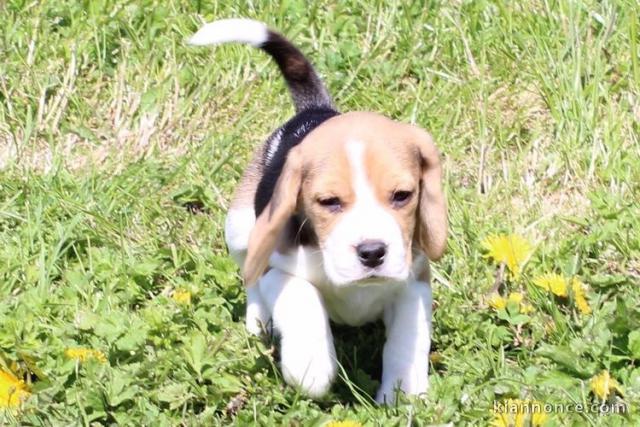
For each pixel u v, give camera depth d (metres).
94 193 10.04
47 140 11.04
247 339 8.04
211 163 10.66
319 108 9.22
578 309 8.48
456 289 8.79
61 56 11.80
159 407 7.45
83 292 8.64
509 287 8.85
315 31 12.30
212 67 11.73
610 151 10.61
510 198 10.24
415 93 11.49
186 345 7.77
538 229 9.74
